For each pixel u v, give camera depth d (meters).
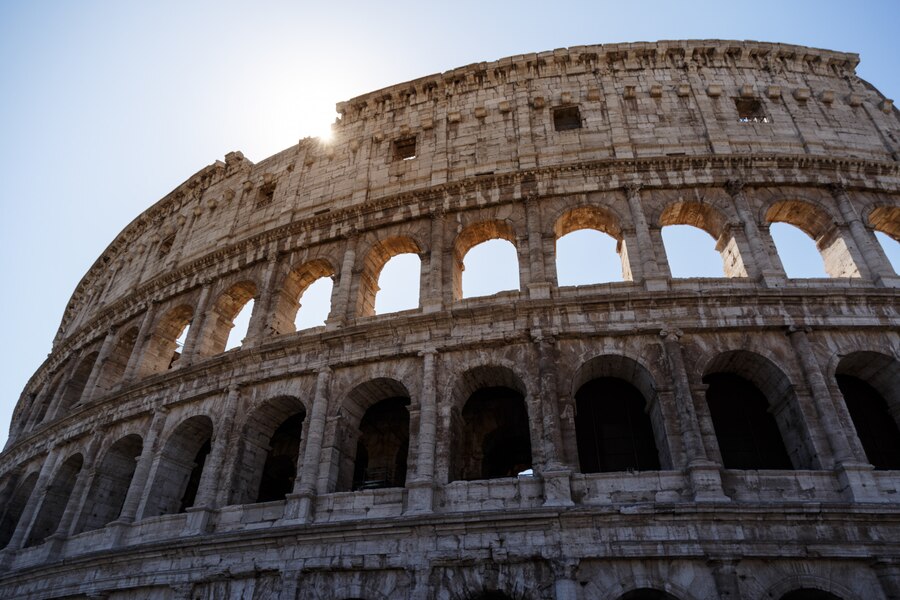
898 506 26.69
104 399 45.59
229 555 32.03
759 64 49.19
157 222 64.25
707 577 26.38
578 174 41.69
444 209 42.41
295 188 51.41
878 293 34.00
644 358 33.06
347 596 28.94
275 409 38.84
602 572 26.97
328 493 32.97
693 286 36.16
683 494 28.72
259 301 44.16
